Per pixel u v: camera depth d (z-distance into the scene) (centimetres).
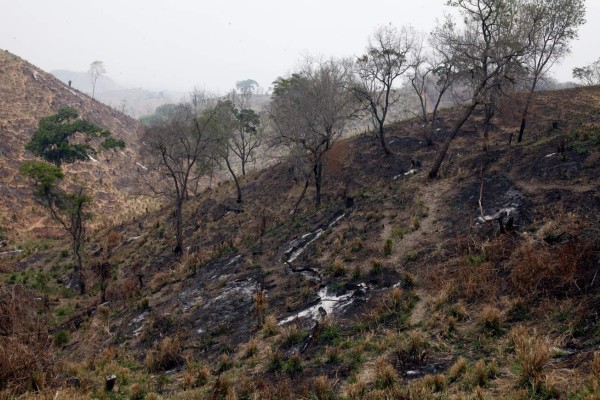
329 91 2998
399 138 3975
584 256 1212
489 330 1117
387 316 1353
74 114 6119
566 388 786
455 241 1656
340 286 1619
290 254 2180
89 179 6197
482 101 2416
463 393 860
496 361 978
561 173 1848
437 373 1001
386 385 993
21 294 2288
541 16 2591
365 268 1714
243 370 1277
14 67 7756
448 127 3941
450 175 2409
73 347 1884
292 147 3338
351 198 2523
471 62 2527
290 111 3253
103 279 2803
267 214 3403
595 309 1020
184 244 3281
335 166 3766
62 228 4866
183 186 3244
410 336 1173
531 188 1825
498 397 820
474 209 1880
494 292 1275
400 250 1775
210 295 1986
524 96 4081
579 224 1406
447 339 1138
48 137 5441
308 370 1173
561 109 3884
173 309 1964
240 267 2230
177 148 3600
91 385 1260
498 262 1417
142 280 2817
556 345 957
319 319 1469
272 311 1658
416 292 1444
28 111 6869
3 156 5600
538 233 1481
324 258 1958
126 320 2044
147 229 3841
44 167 3083
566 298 1120
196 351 1535
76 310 2458
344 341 1282
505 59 2377
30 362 1238
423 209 2072
